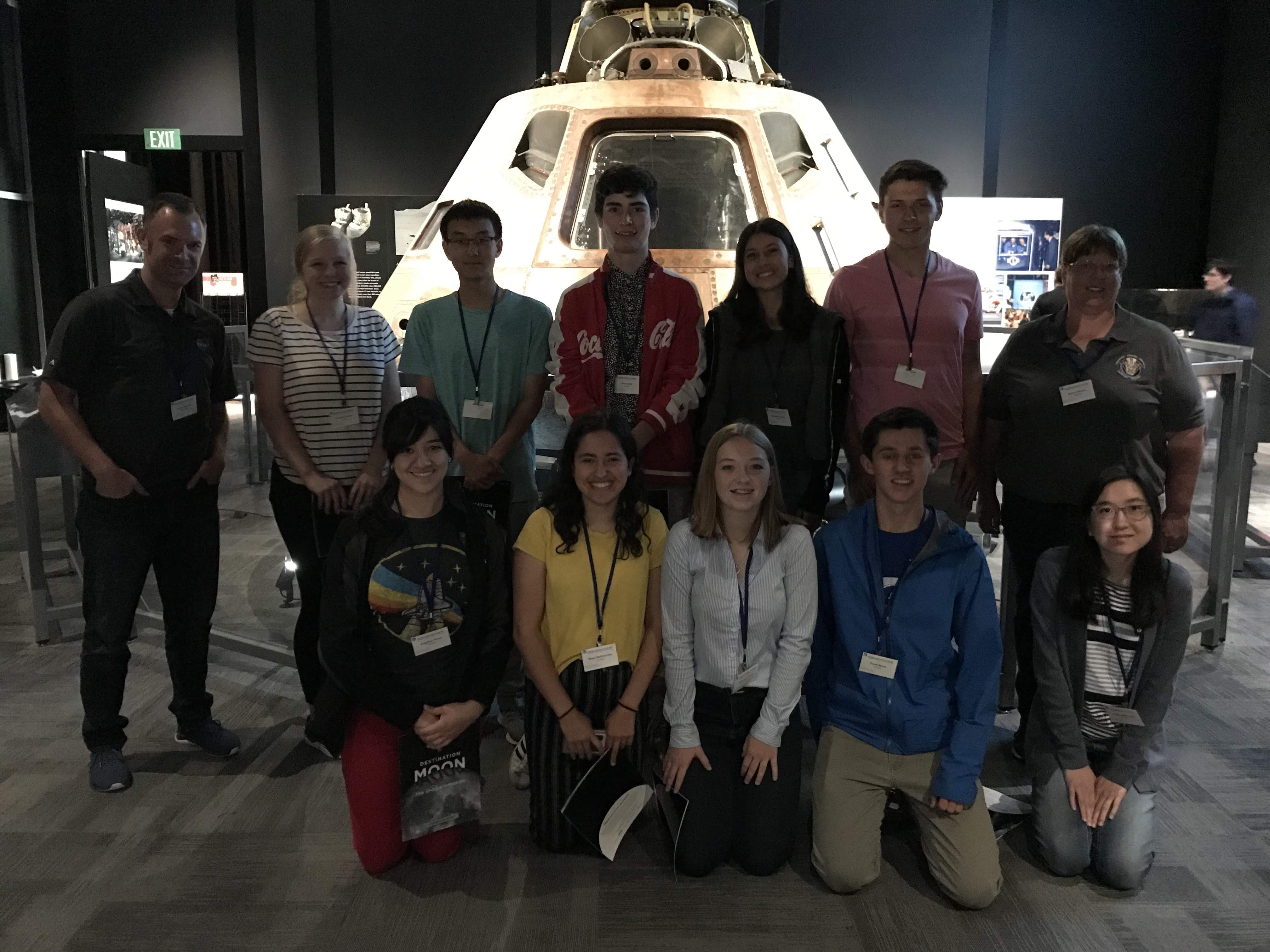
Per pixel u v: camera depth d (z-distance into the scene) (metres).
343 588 2.50
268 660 3.92
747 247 2.99
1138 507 2.41
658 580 2.73
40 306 10.57
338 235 3.15
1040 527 3.16
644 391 3.15
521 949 2.25
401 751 2.48
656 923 2.35
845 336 3.05
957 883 2.39
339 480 3.20
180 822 2.82
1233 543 4.52
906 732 2.53
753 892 2.49
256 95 10.23
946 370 3.17
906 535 2.61
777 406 3.07
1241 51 9.38
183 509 3.13
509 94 10.24
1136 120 9.87
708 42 5.54
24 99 10.16
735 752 2.70
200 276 12.62
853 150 10.07
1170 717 3.56
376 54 10.20
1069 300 3.01
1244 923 2.37
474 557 2.57
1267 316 9.05
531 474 3.46
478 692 2.56
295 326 3.15
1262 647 4.30
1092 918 2.39
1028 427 3.11
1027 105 9.85
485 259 3.17
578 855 2.66
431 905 2.42
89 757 3.24
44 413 2.89
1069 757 2.54
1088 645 2.57
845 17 9.84
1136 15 9.67
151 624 4.37
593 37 5.59
